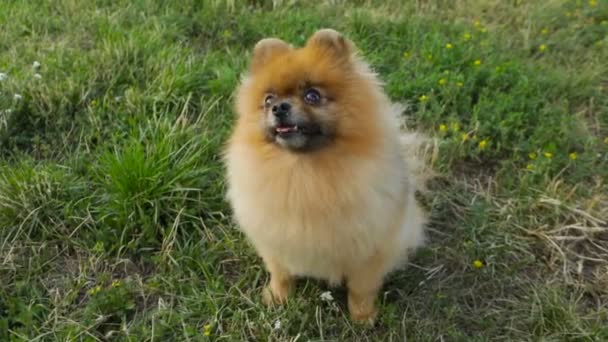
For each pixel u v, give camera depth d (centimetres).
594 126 104
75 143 95
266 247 71
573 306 78
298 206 66
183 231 84
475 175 95
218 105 100
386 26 122
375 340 75
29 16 118
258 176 67
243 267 83
